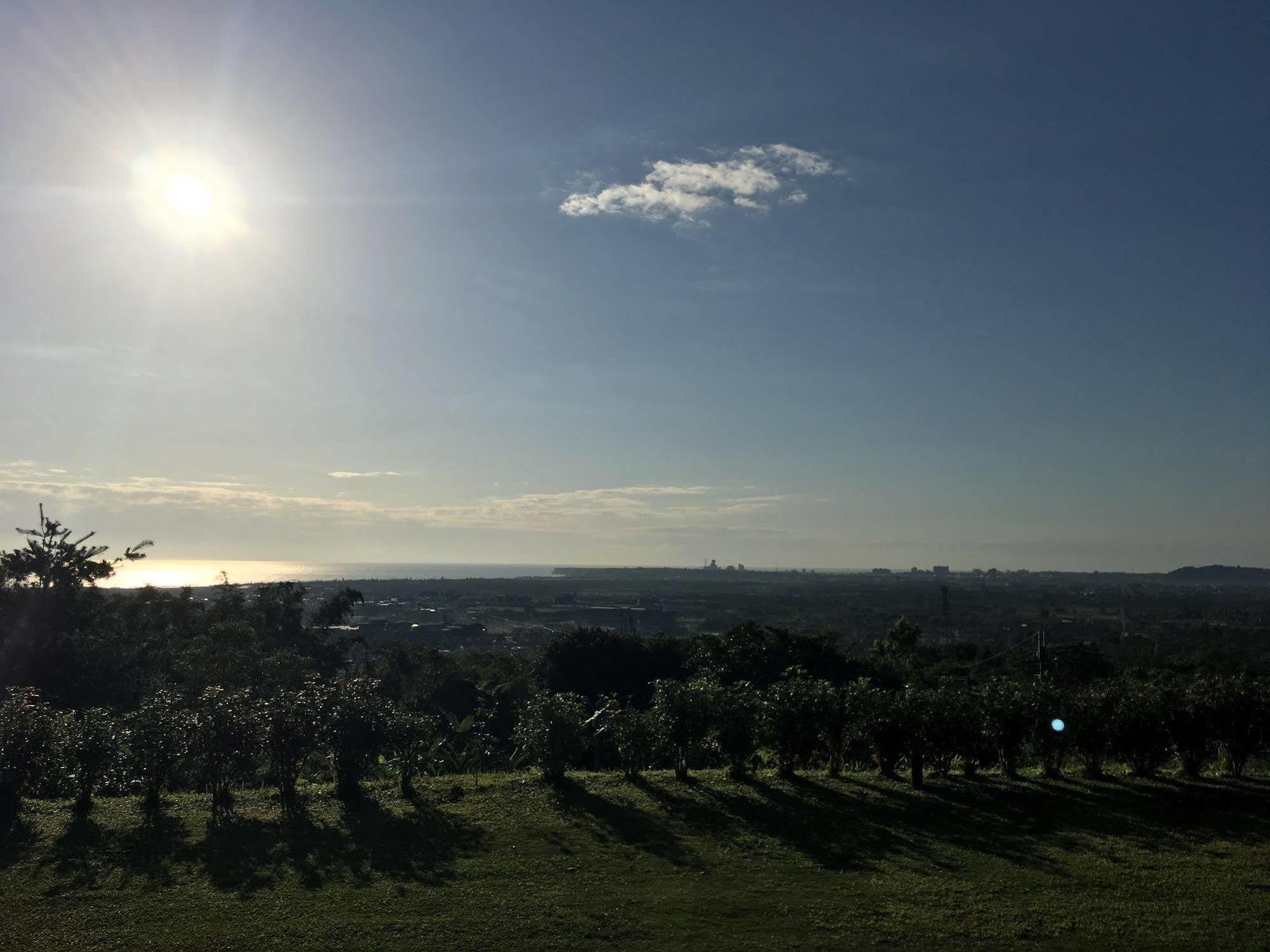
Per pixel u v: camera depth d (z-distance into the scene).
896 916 7.40
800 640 31.95
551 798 11.27
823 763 13.36
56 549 27.03
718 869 8.63
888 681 30.77
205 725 10.84
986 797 11.47
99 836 9.60
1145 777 12.85
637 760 12.50
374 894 7.91
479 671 41.81
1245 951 6.69
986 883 8.22
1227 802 11.35
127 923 7.24
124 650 27.48
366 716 11.35
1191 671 29.64
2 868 8.59
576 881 8.27
